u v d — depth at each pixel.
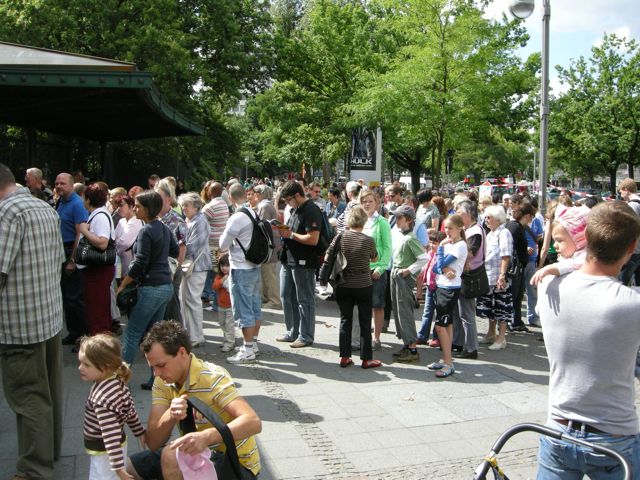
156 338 2.95
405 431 5.15
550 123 38.88
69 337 7.37
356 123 19.62
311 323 7.66
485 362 7.22
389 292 8.51
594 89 37.41
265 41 26.86
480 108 19.06
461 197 8.98
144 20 21.03
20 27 19.89
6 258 3.74
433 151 21.69
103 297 6.68
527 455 4.73
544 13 11.20
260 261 6.86
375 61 27.55
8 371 3.88
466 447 4.86
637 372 2.76
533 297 9.15
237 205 7.25
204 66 23.31
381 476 4.34
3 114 10.78
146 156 21.45
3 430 5.00
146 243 5.71
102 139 15.54
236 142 27.12
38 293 3.90
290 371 6.70
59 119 11.65
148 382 5.95
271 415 5.42
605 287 2.56
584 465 2.59
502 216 7.71
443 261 6.55
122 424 3.43
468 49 18.14
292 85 29.38
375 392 6.09
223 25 24.89
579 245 2.91
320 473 4.36
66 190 7.02
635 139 36.09
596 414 2.57
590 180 51.12
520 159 47.59
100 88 7.75
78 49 21.06
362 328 6.83
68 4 20.55
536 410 5.68
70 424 5.07
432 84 18.98
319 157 32.97
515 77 19.44
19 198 3.88
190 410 3.00
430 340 8.11
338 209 13.86
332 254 6.71
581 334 2.56
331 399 5.86
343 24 28.61
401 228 7.08
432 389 6.21
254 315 7.08
